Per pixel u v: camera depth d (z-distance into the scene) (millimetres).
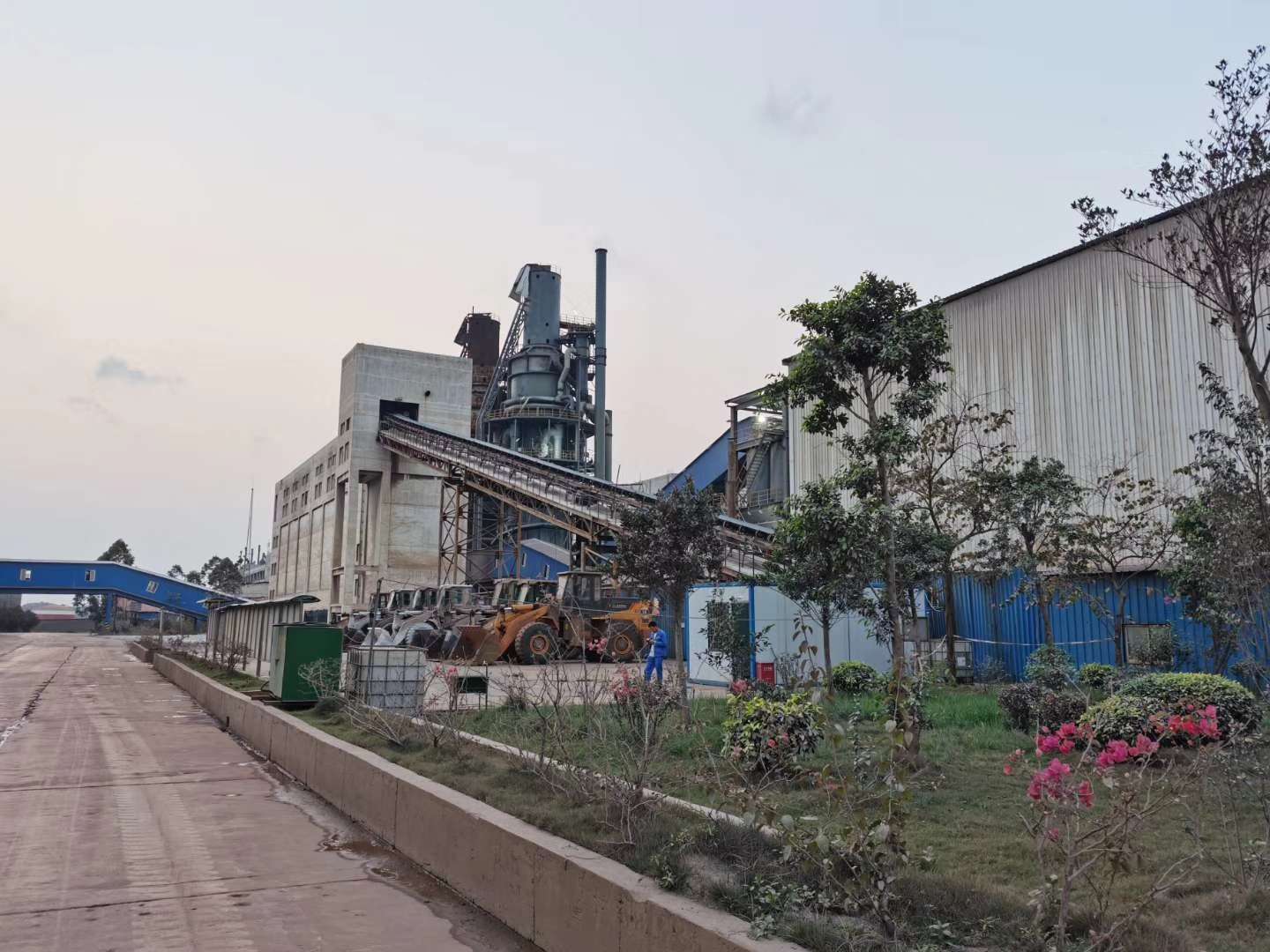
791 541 11820
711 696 16453
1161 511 20844
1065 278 24078
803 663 8180
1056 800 4102
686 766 9094
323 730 11914
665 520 14062
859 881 4379
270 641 22406
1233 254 8266
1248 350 8148
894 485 20312
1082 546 19656
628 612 28609
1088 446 23016
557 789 7164
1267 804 6094
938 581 22891
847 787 4836
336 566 69000
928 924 4340
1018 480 19109
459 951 5562
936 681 19125
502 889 6137
